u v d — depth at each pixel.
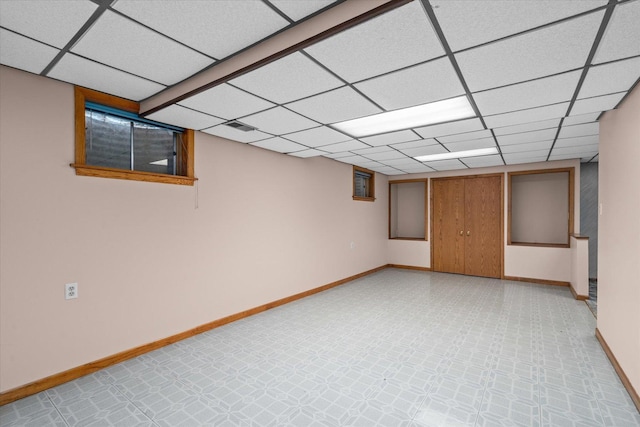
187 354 2.89
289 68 1.97
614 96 2.45
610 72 2.05
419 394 2.26
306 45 1.69
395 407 2.11
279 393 2.27
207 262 3.48
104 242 2.66
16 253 2.21
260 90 2.31
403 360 2.77
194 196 3.35
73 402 2.16
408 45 1.74
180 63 2.08
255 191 4.07
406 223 7.55
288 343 3.12
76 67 2.14
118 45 1.85
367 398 2.21
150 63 2.08
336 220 5.59
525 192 6.17
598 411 2.06
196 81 2.28
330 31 1.58
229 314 3.71
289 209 4.60
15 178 2.21
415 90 2.35
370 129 3.41
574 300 4.65
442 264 6.82
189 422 1.96
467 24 1.55
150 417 2.01
